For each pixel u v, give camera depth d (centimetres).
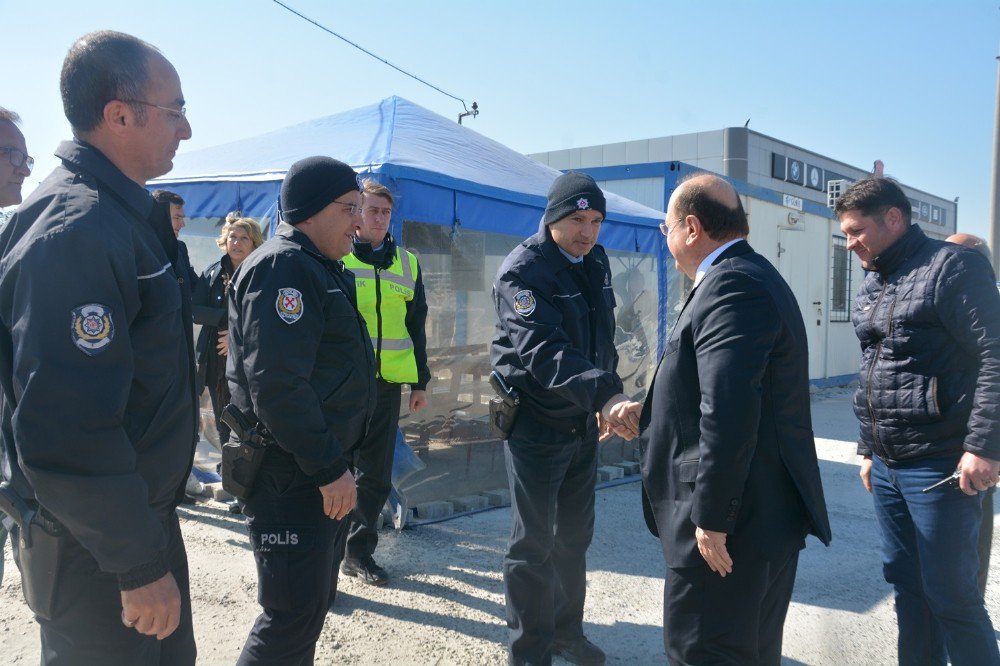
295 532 238
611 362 336
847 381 1408
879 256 284
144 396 178
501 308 308
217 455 549
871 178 285
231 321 245
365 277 388
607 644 344
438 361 513
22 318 153
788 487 212
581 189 303
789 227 1220
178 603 170
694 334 213
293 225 250
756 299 205
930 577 266
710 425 200
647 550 464
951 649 265
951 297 257
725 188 227
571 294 311
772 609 219
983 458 246
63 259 155
